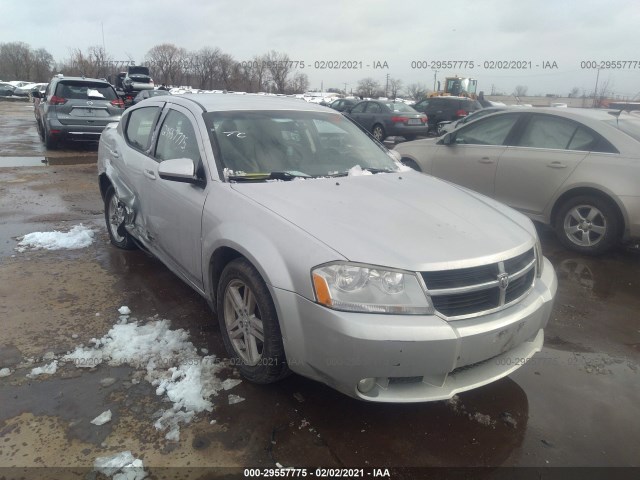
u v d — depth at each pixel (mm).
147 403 2680
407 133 16969
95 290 4070
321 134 3883
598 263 5184
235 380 2898
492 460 2395
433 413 2709
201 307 3818
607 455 2453
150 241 4078
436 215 2852
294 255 2453
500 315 2502
